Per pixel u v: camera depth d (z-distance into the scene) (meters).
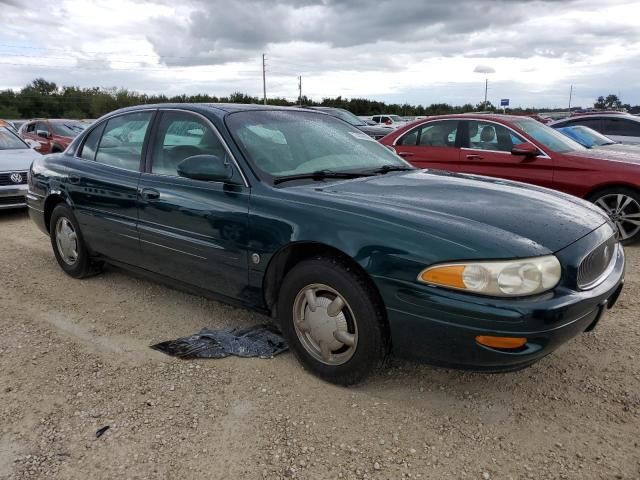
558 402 2.93
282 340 3.60
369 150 4.12
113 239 4.26
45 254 5.85
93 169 4.45
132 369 3.27
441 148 7.42
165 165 3.88
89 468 2.43
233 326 3.87
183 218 3.59
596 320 2.86
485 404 2.91
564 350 3.50
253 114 3.85
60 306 4.30
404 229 2.71
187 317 4.05
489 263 2.48
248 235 3.22
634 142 10.42
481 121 7.20
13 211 8.59
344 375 2.98
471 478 2.36
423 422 2.75
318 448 2.55
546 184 6.57
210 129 3.64
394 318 2.71
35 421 2.77
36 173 5.16
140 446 2.57
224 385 3.08
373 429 2.69
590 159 6.35
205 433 2.66
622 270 3.15
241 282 3.36
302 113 4.22
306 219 2.98
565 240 2.72
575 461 2.46
